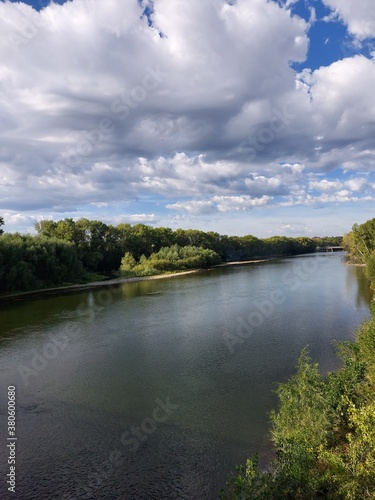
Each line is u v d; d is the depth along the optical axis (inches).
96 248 4156.0
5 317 1707.7
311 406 542.9
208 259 4724.4
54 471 555.5
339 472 371.2
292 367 916.0
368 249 3100.4
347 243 4379.9
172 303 1941.4
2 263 2534.5
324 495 382.0
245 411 708.7
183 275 3708.2
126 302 2036.2
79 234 4020.7
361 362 628.1
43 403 786.2
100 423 693.3
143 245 4879.4
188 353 1071.6
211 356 1035.3
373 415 374.0
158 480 527.8
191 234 5831.7
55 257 3014.3
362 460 371.6
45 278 2908.5
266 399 754.2
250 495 385.1
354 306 1596.9
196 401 762.2
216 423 669.3
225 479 521.3
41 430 673.6
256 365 944.9
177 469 549.0
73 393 832.9
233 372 907.4
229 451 584.1
